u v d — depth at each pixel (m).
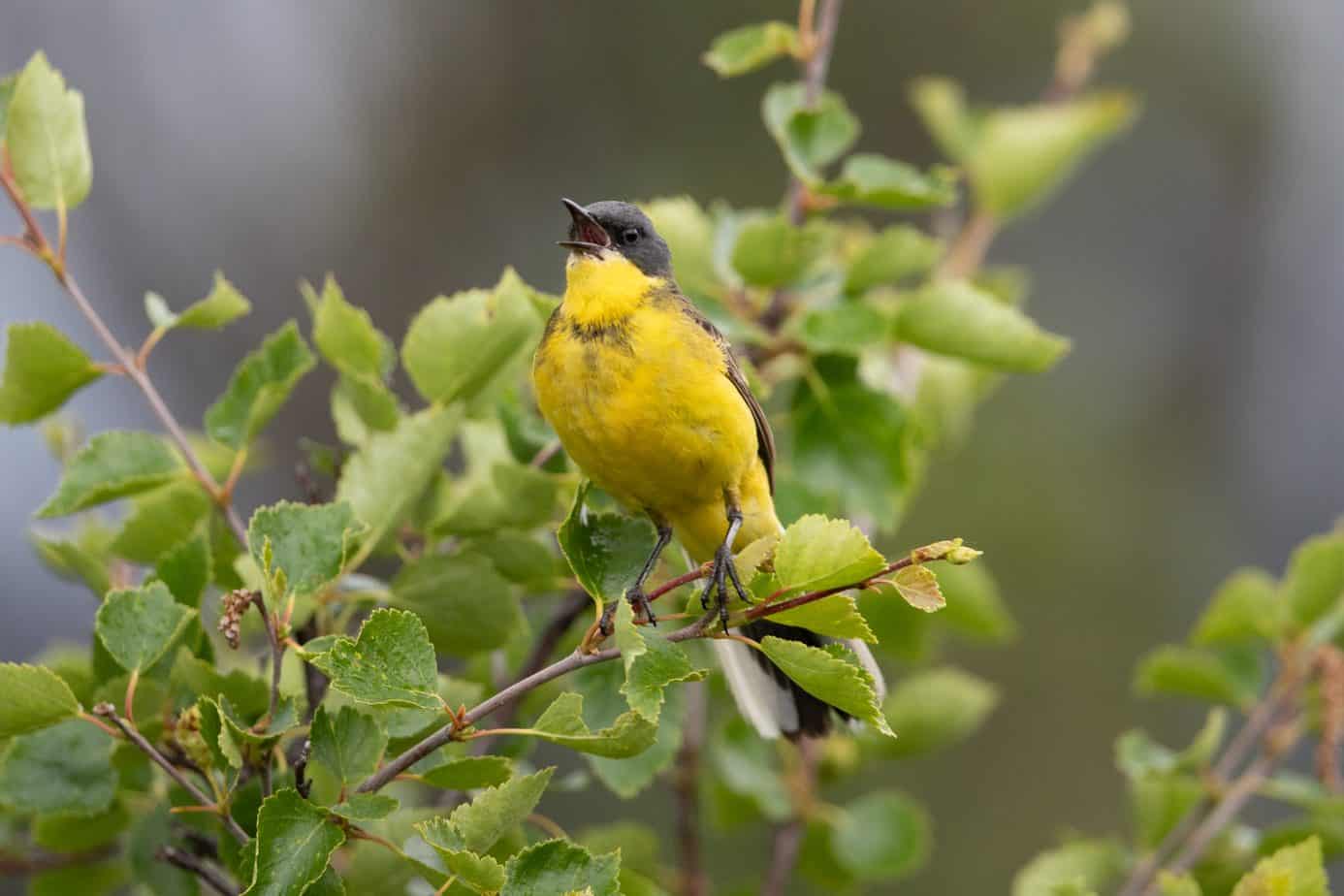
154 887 8.10
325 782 7.20
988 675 20.38
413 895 7.94
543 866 6.34
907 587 6.23
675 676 6.34
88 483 8.50
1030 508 21.62
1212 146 25.09
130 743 7.68
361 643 6.51
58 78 8.34
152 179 23.56
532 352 9.95
